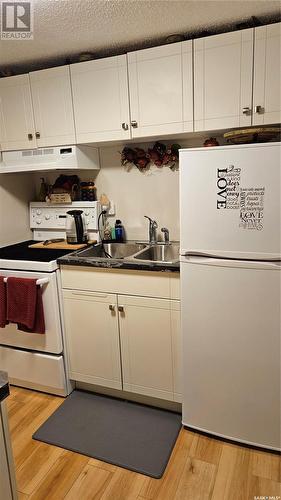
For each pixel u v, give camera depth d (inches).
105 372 82.5
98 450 68.7
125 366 79.9
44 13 63.4
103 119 81.7
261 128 68.0
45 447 70.1
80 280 79.4
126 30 71.8
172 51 72.4
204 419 70.6
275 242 57.8
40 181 108.2
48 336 82.3
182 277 66.2
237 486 59.5
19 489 60.6
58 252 88.0
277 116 67.2
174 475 62.2
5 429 33.1
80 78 81.7
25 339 85.0
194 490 59.1
